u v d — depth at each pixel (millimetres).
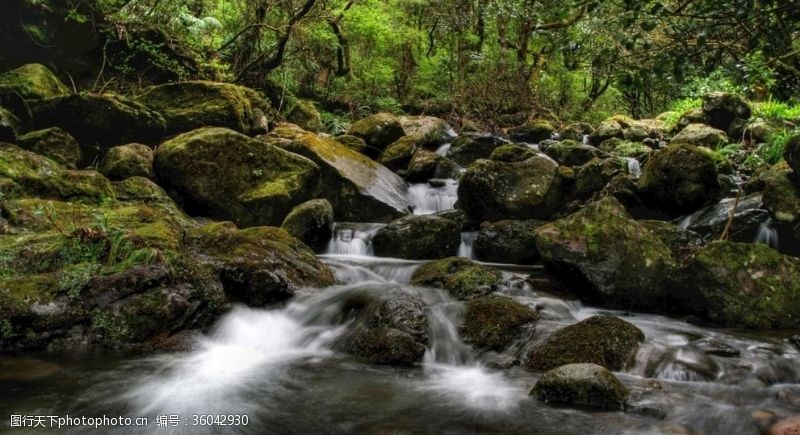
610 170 8805
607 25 5508
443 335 5152
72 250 5383
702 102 13156
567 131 15203
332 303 5812
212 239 6387
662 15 4434
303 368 4703
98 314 4969
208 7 13977
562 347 4715
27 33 9203
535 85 19422
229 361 4824
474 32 19766
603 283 6184
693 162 7770
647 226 7090
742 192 8094
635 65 4863
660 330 5305
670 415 3678
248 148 8531
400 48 20188
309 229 7871
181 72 11391
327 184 9172
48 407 3734
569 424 3588
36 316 4789
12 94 8398
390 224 8227
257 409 3834
